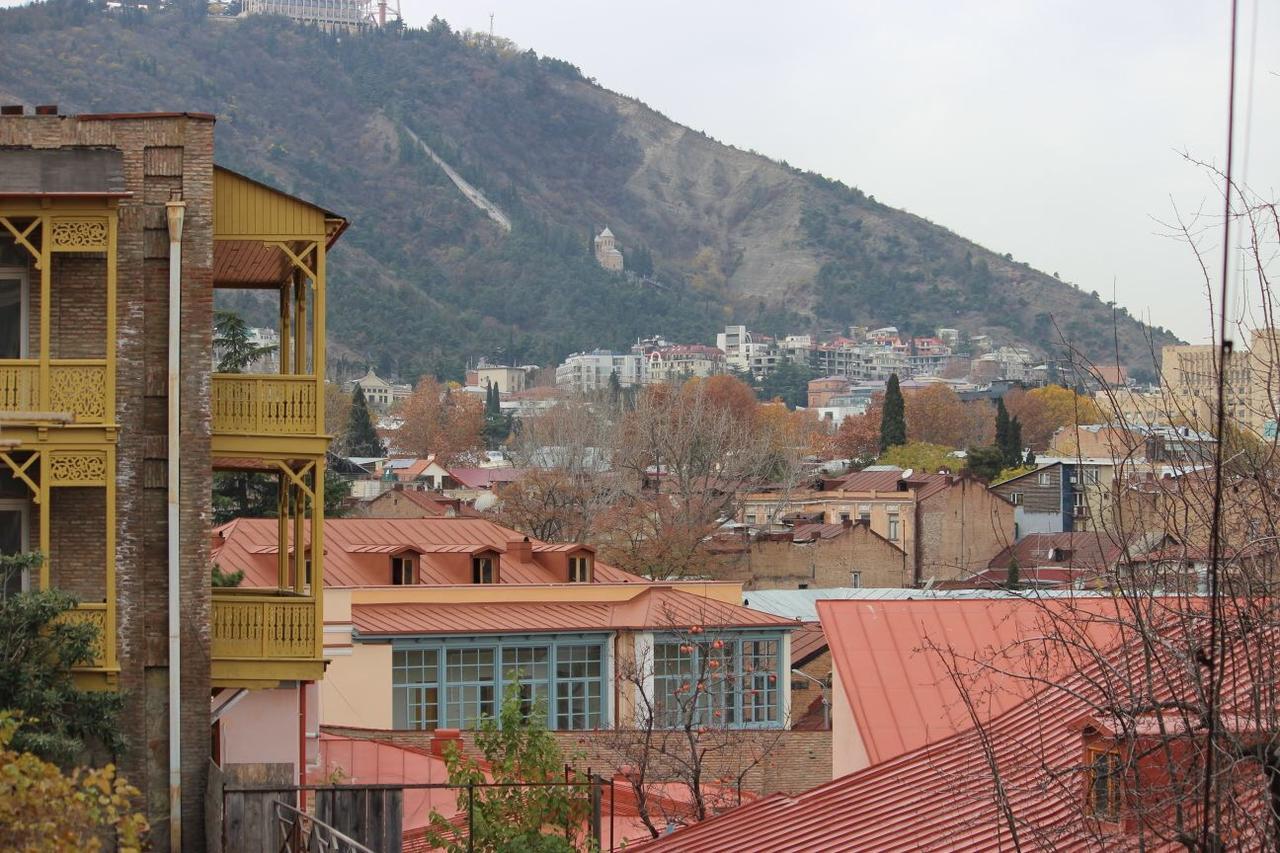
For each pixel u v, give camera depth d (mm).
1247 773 18250
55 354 29328
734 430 152000
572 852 29016
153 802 29094
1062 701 26609
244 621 30609
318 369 30703
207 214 29828
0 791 17703
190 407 29531
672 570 122375
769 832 27016
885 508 157375
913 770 27344
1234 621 18125
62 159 29000
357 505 144750
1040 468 151000
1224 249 13680
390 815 26594
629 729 49375
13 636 26672
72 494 29359
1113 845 19781
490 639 55562
